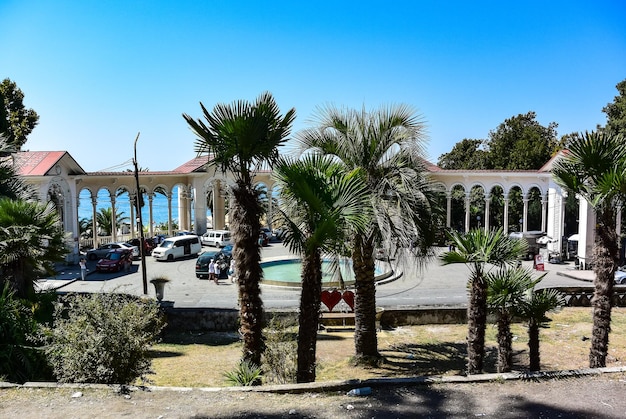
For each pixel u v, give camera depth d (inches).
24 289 528.1
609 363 548.4
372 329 543.5
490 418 277.4
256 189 387.2
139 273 1224.8
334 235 370.9
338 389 322.3
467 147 2539.4
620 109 1691.7
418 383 330.0
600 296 442.6
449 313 738.8
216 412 286.5
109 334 365.4
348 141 518.0
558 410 287.6
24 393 312.7
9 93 1641.2
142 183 1716.3
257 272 386.3
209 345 628.4
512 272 440.8
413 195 492.7
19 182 648.4
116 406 294.7
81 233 2031.3
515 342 647.1
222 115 358.6
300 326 393.7
